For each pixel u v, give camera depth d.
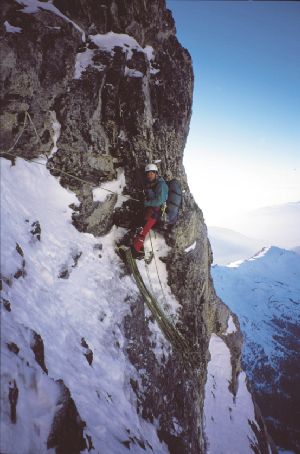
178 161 7.90
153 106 7.59
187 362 7.25
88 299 5.42
